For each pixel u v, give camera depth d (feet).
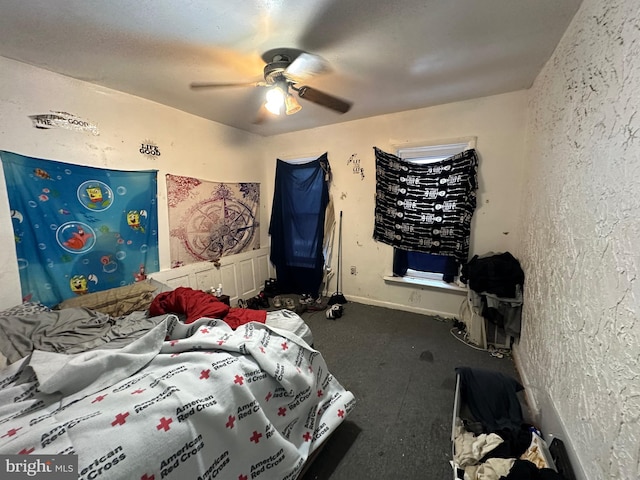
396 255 10.72
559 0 4.19
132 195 7.92
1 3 4.05
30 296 6.20
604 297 3.00
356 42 5.32
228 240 11.11
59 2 4.07
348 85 7.43
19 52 5.47
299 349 4.57
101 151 7.23
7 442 2.37
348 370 6.98
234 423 3.29
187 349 3.90
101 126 7.19
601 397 2.97
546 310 5.00
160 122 8.52
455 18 4.64
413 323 9.55
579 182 3.83
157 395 2.98
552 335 4.61
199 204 9.87
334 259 11.93
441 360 7.34
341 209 11.50
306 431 4.32
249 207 12.03
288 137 12.20
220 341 3.95
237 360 3.73
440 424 5.25
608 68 3.19
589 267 3.39
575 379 3.62
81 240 6.95
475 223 9.08
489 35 5.12
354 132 10.75
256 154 12.34
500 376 5.20
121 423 2.63
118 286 7.73
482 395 5.15
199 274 9.93
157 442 2.65
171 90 7.45
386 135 10.16
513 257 8.07
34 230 6.20
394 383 6.46
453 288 9.48
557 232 4.63
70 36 4.95
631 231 2.57
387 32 5.01
